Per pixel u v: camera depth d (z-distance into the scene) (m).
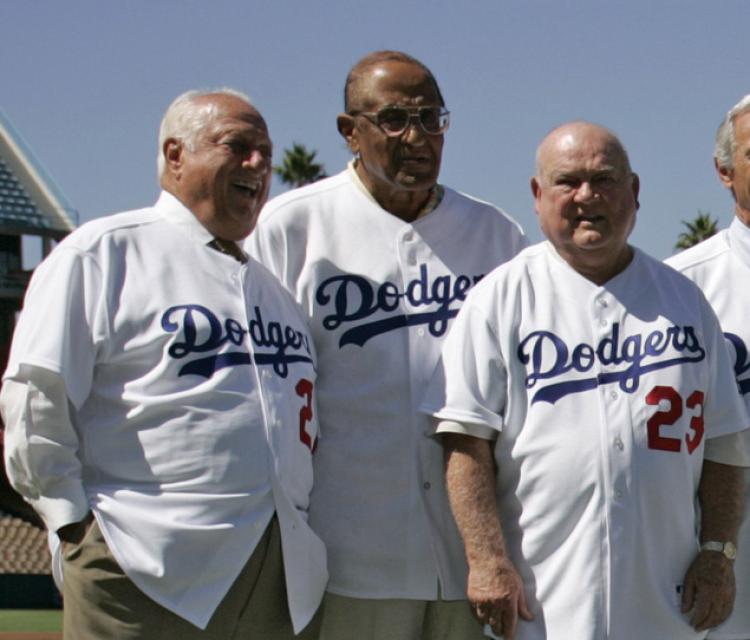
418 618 4.86
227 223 4.45
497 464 4.47
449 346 4.52
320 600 4.57
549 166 4.39
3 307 46.78
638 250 4.59
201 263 4.40
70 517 4.14
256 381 4.32
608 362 4.37
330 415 4.82
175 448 4.16
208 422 4.19
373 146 4.80
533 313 4.45
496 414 4.40
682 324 4.45
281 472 4.30
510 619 4.28
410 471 4.76
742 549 4.70
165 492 4.16
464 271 5.00
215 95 4.52
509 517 4.45
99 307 4.20
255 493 4.23
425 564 4.77
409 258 4.94
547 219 4.42
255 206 4.48
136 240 4.34
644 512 4.29
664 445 4.32
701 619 4.34
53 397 4.12
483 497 4.37
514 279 4.50
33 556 34.44
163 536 4.12
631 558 4.27
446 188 5.12
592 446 4.29
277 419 4.32
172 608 4.12
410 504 4.75
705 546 4.44
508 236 5.14
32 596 33.81
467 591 4.51
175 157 4.48
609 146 4.35
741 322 4.82
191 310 4.28
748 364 4.79
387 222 4.96
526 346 4.41
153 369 4.21
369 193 5.01
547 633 4.29
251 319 4.41
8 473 4.25
